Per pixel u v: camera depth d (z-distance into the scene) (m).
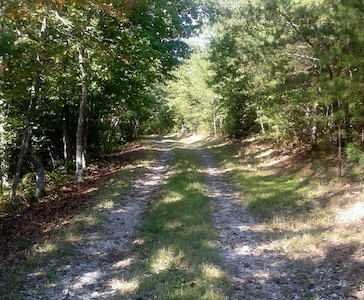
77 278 7.20
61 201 13.88
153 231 9.96
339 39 11.92
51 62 12.66
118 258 8.27
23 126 16.42
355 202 10.98
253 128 32.25
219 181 17.55
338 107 12.66
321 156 16.80
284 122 18.34
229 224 10.67
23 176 17.81
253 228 10.24
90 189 15.53
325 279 6.98
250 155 24.45
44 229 10.48
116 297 6.42
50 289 6.74
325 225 10.01
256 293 6.56
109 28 13.91
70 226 10.18
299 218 10.73
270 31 14.80
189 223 10.30
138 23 15.83
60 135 22.25
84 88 16.44
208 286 6.64
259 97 21.98
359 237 8.66
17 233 10.22
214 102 39.62
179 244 8.64
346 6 10.38
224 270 7.43
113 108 24.14
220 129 43.62
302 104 16.09
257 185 15.51
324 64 12.26
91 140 23.70
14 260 8.05
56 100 18.17
